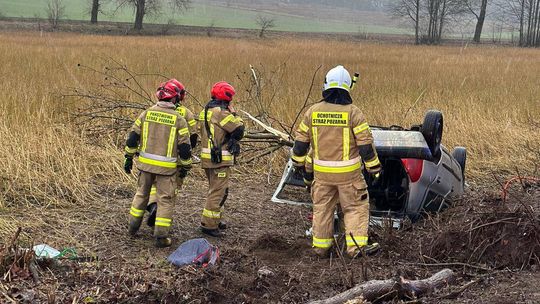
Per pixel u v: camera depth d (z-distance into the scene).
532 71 23.94
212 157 6.11
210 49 33.47
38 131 8.62
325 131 5.41
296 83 15.49
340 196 5.48
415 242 5.55
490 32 117.94
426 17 83.94
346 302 4.19
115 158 8.30
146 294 4.55
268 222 6.80
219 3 133.00
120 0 77.38
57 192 7.16
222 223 6.43
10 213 6.52
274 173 8.80
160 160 5.84
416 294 4.47
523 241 5.13
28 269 4.79
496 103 13.34
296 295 4.64
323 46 48.88
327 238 5.54
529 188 8.04
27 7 87.19
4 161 7.55
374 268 5.12
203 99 12.22
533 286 4.59
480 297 4.42
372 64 26.92
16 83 12.85
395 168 6.54
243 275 4.99
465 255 5.21
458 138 10.34
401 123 11.16
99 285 4.74
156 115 5.88
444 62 29.77
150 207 6.16
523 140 10.53
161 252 5.72
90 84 13.81
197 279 4.78
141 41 41.44
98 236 6.03
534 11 74.06
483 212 5.47
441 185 6.36
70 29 59.81
